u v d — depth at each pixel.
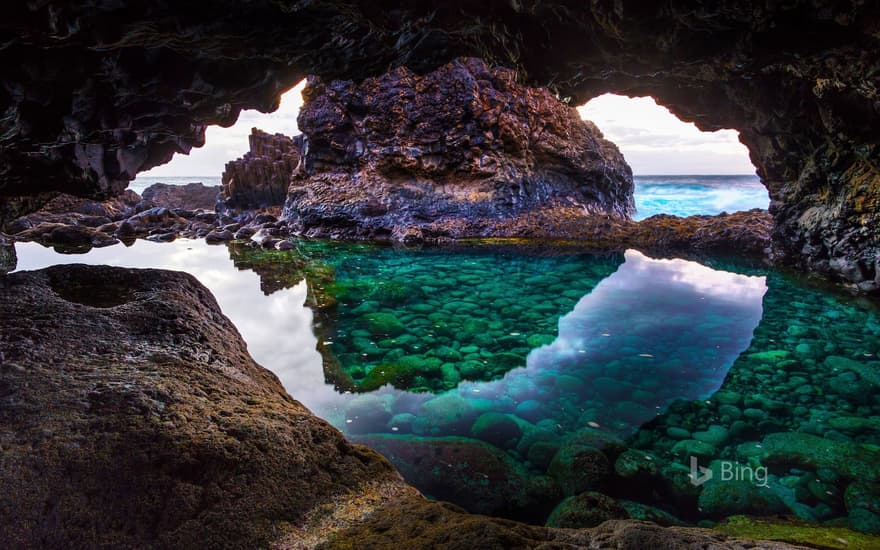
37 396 2.32
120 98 4.50
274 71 5.07
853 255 7.71
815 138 7.70
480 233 14.46
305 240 14.34
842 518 2.66
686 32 4.02
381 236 14.70
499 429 3.73
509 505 2.82
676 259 11.09
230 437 2.26
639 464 3.24
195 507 1.91
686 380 4.72
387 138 15.87
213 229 15.71
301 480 2.14
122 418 2.24
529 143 16.64
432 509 1.97
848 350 5.41
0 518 1.75
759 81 7.21
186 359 2.99
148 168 6.54
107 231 15.12
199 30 3.81
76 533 1.77
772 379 4.70
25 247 11.87
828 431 3.65
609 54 4.73
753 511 2.74
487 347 5.73
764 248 11.10
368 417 3.92
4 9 2.97
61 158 5.29
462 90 15.45
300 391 4.46
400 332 6.28
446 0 4.57
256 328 6.38
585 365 5.14
